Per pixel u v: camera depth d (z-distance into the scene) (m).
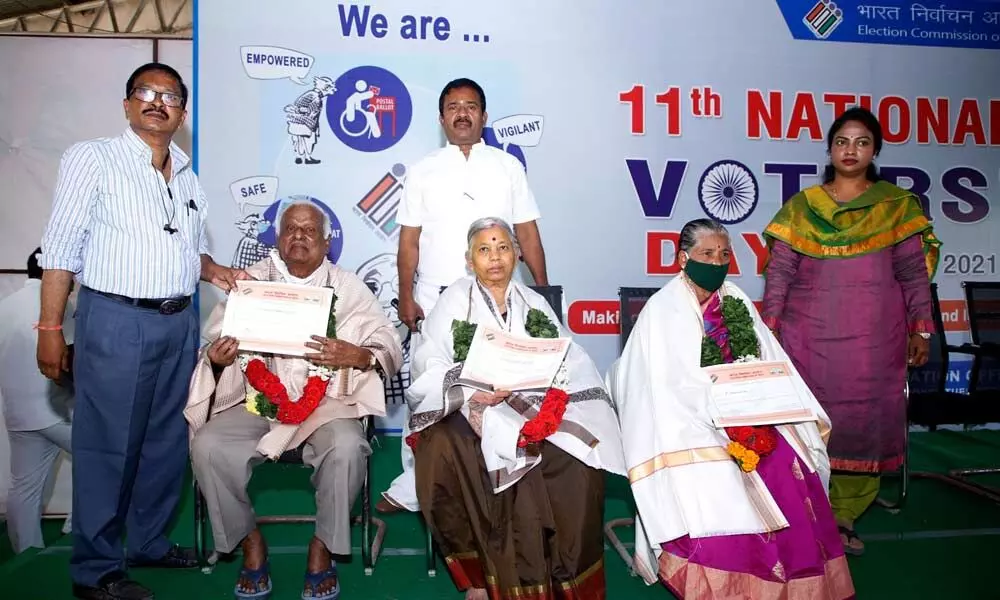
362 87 5.18
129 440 2.75
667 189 5.44
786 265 3.48
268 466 4.61
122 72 5.25
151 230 2.71
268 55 5.09
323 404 2.98
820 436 2.95
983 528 3.70
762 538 2.62
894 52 5.61
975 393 4.01
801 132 5.55
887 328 3.39
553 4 5.29
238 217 5.11
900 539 3.56
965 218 5.72
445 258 3.78
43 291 2.61
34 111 5.17
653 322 2.97
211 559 3.13
